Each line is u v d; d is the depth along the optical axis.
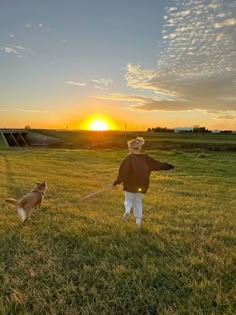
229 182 11.13
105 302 2.33
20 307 2.25
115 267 2.88
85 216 4.89
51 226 4.25
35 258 3.12
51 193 7.33
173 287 2.55
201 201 6.97
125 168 3.99
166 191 8.48
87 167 15.18
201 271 2.83
